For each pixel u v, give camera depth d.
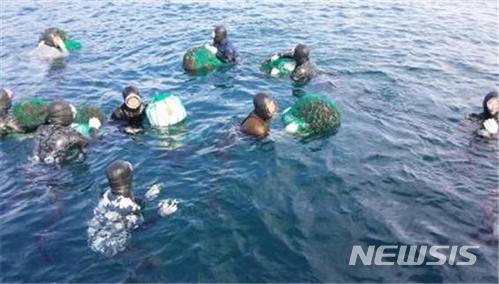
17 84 12.40
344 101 10.98
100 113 10.15
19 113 9.88
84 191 7.79
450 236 6.72
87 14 18.73
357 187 7.80
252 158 8.60
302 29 16.45
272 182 7.90
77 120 9.84
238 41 15.18
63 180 8.11
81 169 8.41
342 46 14.77
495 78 12.58
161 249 6.42
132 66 13.34
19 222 7.04
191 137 9.37
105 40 15.64
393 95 11.35
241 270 6.09
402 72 12.80
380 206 7.35
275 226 6.88
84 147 9.05
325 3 19.89
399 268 6.14
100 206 7.09
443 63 13.55
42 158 8.73
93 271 6.06
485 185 7.94
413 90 11.66
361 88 11.71
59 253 6.38
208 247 6.46
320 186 7.82
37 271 6.08
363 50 14.43
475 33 16.42
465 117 10.33
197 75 12.54
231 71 12.76
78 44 14.86
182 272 6.05
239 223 6.93
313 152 8.82
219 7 19.20
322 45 14.84
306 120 9.61
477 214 7.20
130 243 6.52
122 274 6.01
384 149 8.98
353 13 18.53
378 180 8.01
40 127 9.05
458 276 6.02
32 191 7.83
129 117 10.06
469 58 14.03
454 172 8.30
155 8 19.28
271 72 12.42
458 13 18.84
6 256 6.35
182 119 9.98
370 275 6.02
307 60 12.38
